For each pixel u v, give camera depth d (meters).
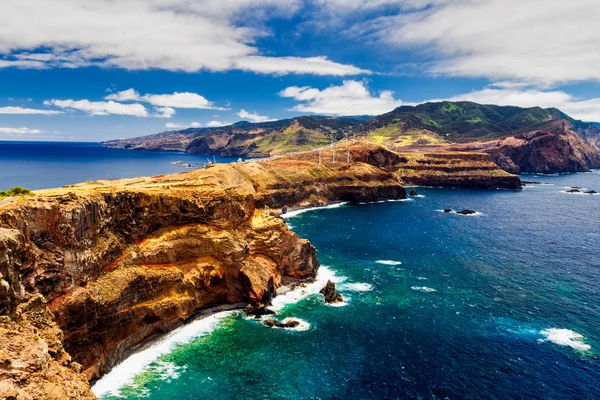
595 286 87.88
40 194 57.69
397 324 70.06
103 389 51.53
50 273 48.81
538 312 74.94
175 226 72.00
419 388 53.31
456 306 77.38
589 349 62.41
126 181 115.69
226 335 65.56
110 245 59.97
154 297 63.62
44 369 33.97
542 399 51.28
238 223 81.25
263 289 74.44
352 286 86.94
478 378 55.41
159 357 58.94
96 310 53.16
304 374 55.75
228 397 50.72
